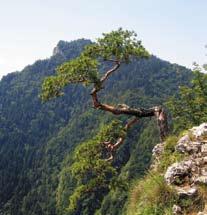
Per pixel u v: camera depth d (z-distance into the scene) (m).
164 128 18.23
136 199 11.72
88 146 17.75
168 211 10.16
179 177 10.89
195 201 10.12
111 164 17.58
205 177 10.48
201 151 11.46
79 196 17.48
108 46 17.92
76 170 17.41
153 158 14.07
